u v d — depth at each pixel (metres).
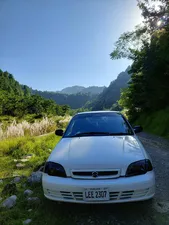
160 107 13.50
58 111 64.38
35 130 11.42
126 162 2.39
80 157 2.53
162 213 2.53
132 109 18.70
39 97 74.75
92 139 3.12
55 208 2.70
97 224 2.33
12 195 3.20
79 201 2.29
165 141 8.25
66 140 3.28
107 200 2.25
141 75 15.37
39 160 5.55
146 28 11.78
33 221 2.41
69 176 2.38
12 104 43.50
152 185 2.37
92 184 2.25
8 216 2.53
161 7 10.22
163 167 4.57
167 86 12.66
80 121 3.91
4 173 4.57
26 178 4.01
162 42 10.01
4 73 141.00
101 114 4.14
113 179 2.29
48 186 2.43
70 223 2.36
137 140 3.12
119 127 3.61
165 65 12.25
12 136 9.67
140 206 2.71
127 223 2.33
